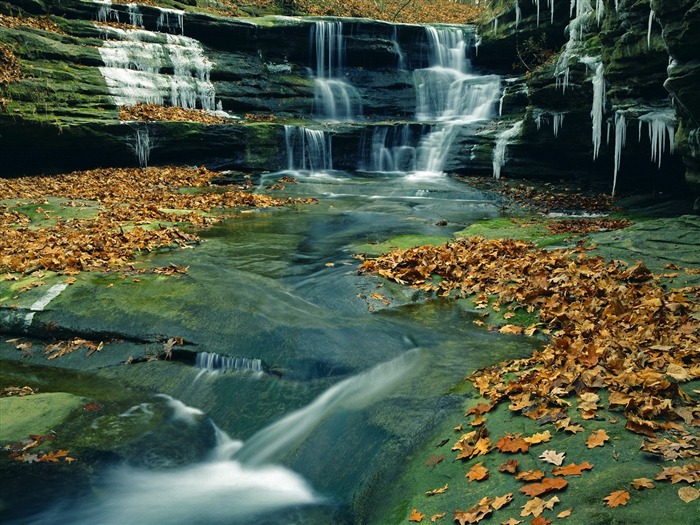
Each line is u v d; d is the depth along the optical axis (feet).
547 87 50.52
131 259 28.99
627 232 30.25
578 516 9.91
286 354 19.35
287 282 26.21
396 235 36.11
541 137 54.44
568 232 35.09
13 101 51.72
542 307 21.57
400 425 14.94
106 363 20.51
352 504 13.21
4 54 53.21
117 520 13.41
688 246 26.66
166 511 13.71
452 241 32.68
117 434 16.56
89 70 60.03
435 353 18.79
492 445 12.82
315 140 63.62
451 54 80.18
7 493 13.98
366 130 64.85
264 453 15.78
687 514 9.41
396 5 114.42
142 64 65.10
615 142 44.70
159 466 15.44
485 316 22.26
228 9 84.89
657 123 36.76
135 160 57.77
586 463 11.37
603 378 14.49
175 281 24.93
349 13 99.71
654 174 47.06
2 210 39.45
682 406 12.92
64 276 25.48
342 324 21.08
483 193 51.13
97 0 66.95
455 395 15.74
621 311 19.71
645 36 34.30
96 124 54.70
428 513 11.23
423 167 63.16
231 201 46.78
